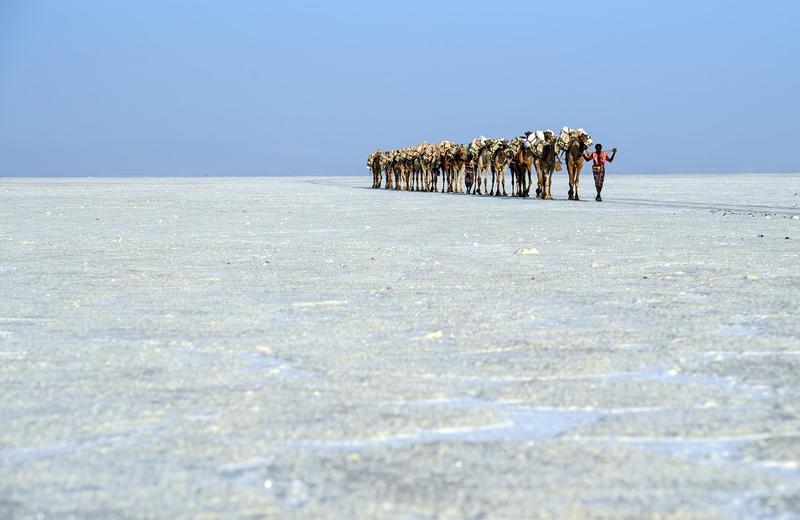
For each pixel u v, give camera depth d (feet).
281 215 171.12
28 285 74.95
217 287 73.26
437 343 50.65
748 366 44.24
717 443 33.19
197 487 28.94
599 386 40.86
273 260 91.71
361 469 30.50
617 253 94.38
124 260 92.43
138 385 41.81
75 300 67.00
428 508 27.22
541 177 239.30
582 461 31.12
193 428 35.06
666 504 27.37
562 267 83.51
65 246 107.34
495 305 63.10
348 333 53.88
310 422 35.81
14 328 56.49
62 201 238.27
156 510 27.14
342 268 84.79
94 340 52.65
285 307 63.26
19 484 29.35
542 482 29.19
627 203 208.13
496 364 45.39
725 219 145.38
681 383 41.42
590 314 59.26
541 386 41.06
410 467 30.68
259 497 28.14
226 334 53.88
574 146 225.97
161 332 54.70
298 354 48.26
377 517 26.63
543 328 54.54
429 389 40.78
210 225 143.23
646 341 50.55
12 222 152.15
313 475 29.96
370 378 42.93
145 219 160.25
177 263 89.61
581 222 141.59
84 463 31.17
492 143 272.92
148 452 32.24
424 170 332.39
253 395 39.83
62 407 38.11
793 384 40.78
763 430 34.35
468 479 29.53
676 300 64.23
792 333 51.98
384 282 75.25
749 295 65.77
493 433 34.60
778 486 28.76
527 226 134.10
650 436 33.99
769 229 123.24
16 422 35.96
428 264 86.99
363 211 183.52
